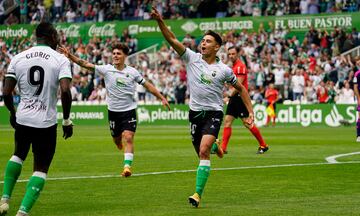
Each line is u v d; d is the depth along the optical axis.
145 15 66.44
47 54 12.23
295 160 23.75
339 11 60.28
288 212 13.07
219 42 14.67
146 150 28.88
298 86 54.50
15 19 69.00
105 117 58.34
